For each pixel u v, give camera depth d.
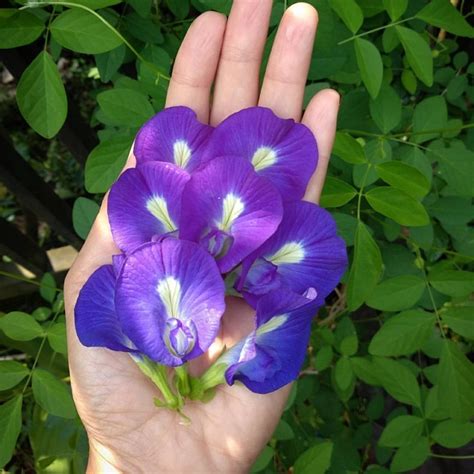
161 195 0.18
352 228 0.22
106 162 0.21
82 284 0.20
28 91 0.19
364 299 0.20
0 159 0.28
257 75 0.22
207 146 0.19
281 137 0.20
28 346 0.29
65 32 0.19
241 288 0.18
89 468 0.21
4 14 0.19
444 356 0.22
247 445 0.20
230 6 0.22
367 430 0.29
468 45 0.33
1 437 0.21
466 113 0.30
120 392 0.19
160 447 0.20
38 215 0.33
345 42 0.21
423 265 0.25
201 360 0.20
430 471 0.33
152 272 0.16
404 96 0.30
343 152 0.20
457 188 0.22
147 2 0.22
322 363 0.26
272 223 0.17
